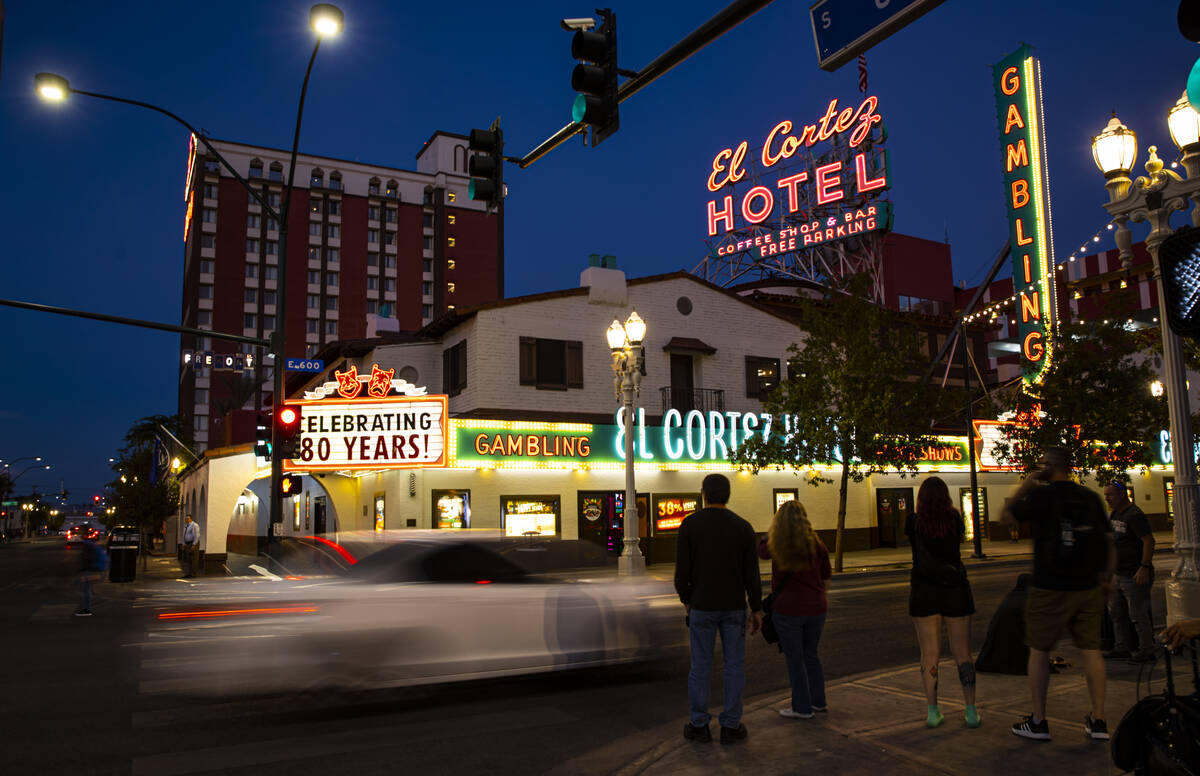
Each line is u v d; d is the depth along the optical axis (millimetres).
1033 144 33500
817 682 6598
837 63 5918
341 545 9070
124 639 11516
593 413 26625
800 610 6445
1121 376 21188
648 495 26156
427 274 103188
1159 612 12328
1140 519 8281
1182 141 6844
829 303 23359
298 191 97312
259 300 93438
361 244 99938
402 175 104250
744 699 7688
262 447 17344
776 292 41156
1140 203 7332
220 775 5547
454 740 6359
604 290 27250
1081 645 5633
